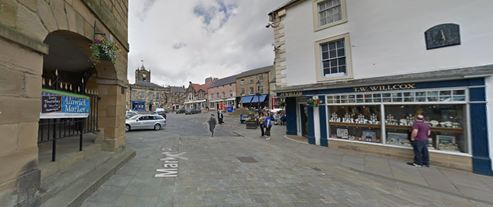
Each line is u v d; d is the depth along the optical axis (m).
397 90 6.15
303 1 8.75
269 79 31.89
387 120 6.48
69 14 3.11
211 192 3.62
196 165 5.26
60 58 5.85
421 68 5.97
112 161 4.50
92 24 3.84
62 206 2.42
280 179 4.47
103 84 4.96
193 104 53.41
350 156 6.55
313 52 8.41
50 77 7.38
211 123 10.67
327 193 3.82
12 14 2.10
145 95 44.16
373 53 6.87
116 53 4.28
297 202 3.38
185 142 8.75
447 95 5.40
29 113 2.33
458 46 5.44
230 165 5.37
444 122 5.61
